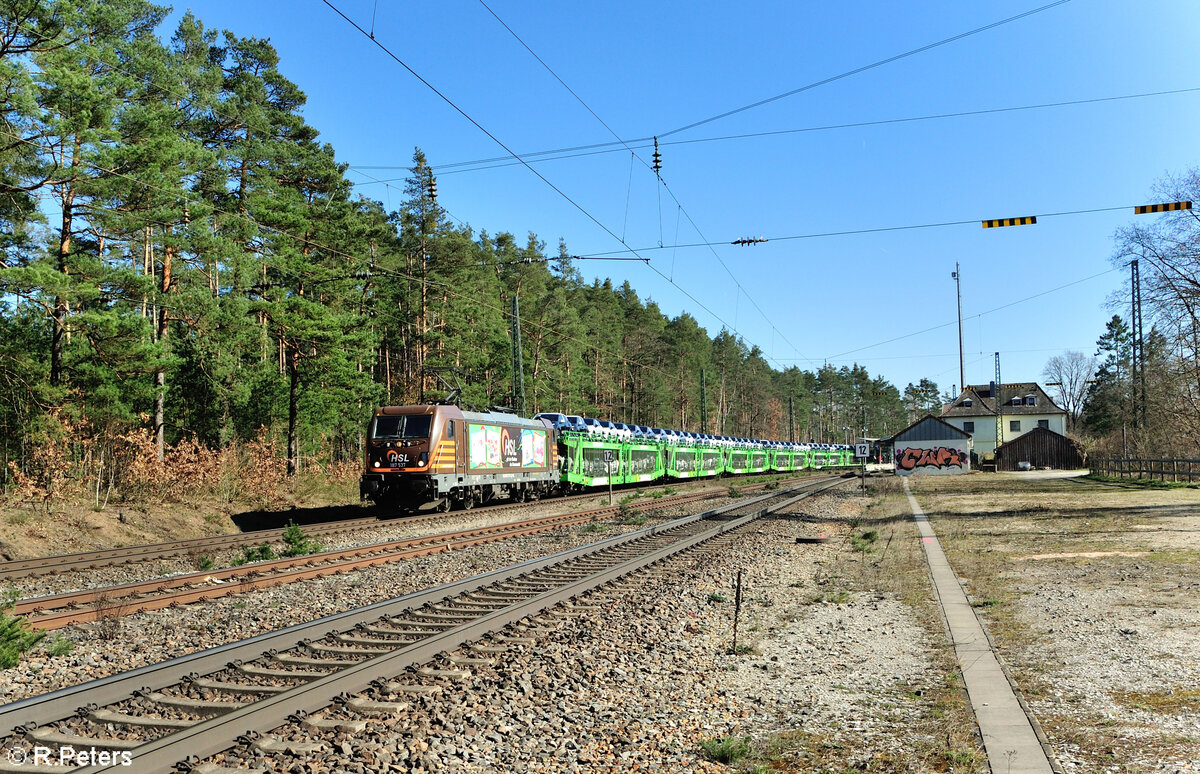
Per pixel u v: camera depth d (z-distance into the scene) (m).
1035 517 23.42
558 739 6.11
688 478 53.56
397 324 55.75
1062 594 11.59
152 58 32.47
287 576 13.43
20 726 5.76
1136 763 5.41
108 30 27.81
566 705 6.88
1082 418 102.81
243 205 38.59
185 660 7.13
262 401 41.47
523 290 67.50
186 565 16.03
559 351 67.44
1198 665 7.70
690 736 6.31
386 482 25.34
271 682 7.19
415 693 6.87
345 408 46.25
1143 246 30.89
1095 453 66.12
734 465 61.69
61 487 22.27
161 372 29.70
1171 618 9.73
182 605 11.45
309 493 31.83
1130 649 8.40
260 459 30.03
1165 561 14.16
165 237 28.41
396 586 12.96
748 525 22.78
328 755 5.54
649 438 47.09
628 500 32.31
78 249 29.67
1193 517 21.56
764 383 118.50
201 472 26.75
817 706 7.06
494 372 58.84
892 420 167.75
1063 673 7.66
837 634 9.77
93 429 25.61
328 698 6.56
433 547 17.45
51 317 25.47
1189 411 39.06
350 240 41.81
